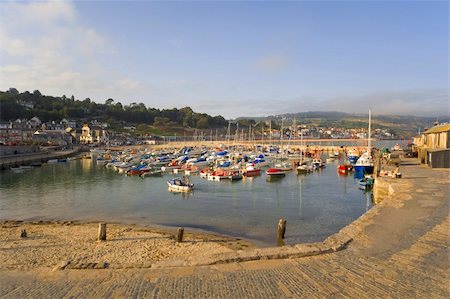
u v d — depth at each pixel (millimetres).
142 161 78688
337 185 46594
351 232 15023
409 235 14453
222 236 23469
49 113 184750
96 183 51094
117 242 21672
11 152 88250
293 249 12641
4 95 171750
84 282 10688
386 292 9234
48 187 47438
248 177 54656
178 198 38094
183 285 10070
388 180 32219
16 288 10594
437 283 9727
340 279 10148
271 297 9125
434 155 43031
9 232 24234
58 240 22109
